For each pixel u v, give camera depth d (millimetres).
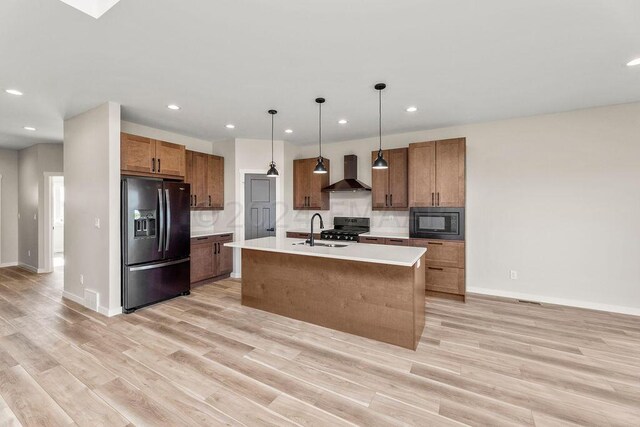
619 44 2188
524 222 3932
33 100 3264
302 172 5531
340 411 1812
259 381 2107
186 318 3254
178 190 3959
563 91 3068
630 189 3387
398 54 2344
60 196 7824
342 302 2938
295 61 2457
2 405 1846
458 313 3426
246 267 3637
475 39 2131
